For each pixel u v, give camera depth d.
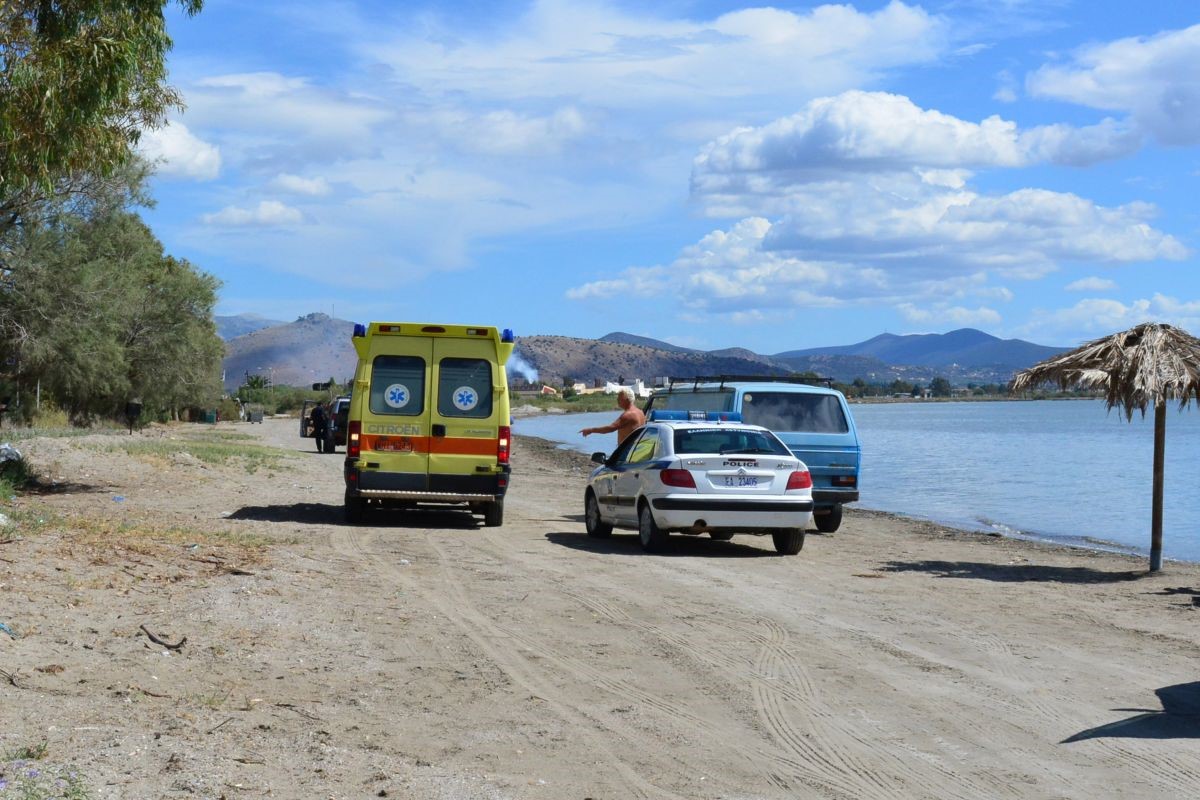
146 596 9.44
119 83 13.78
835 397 18.09
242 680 7.21
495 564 13.08
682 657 8.38
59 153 14.22
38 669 6.91
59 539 11.78
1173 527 21.61
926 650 8.82
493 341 17.03
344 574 11.67
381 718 6.56
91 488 20.11
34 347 26.11
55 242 25.42
